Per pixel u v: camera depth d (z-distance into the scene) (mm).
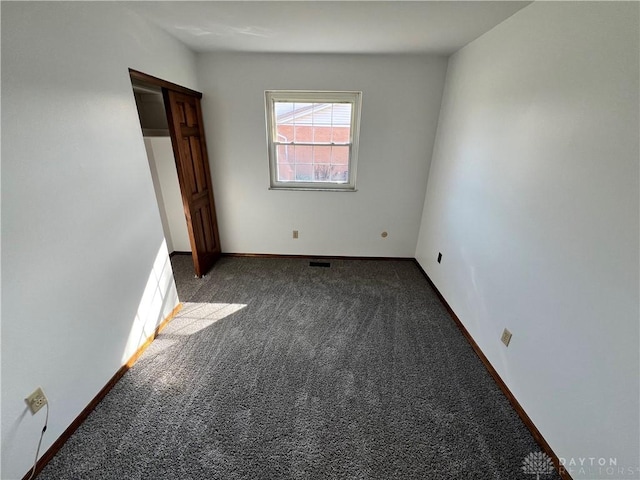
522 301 1648
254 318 2477
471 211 2275
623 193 1073
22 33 1141
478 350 2105
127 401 1669
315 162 3332
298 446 1458
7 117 1104
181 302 2684
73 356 1465
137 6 1733
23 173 1171
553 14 1442
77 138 1420
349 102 3070
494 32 1984
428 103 2973
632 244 1042
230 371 1909
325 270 3398
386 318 2518
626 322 1065
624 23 1075
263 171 3287
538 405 1501
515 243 1721
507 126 1826
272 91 2967
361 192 3387
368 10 1761
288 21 1954
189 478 1315
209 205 3293
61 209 1347
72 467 1340
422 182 3332
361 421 1591
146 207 2021
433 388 1814
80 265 1476
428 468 1374
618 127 1096
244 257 3707
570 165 1322
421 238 3488
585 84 1248
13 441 1207
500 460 1414
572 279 1304
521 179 1677
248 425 1554
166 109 2385
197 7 1744
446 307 2688
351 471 1354
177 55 2426
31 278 1228
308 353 2088
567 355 1328
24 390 1232
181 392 1740
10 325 1160
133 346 1949
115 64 1675
